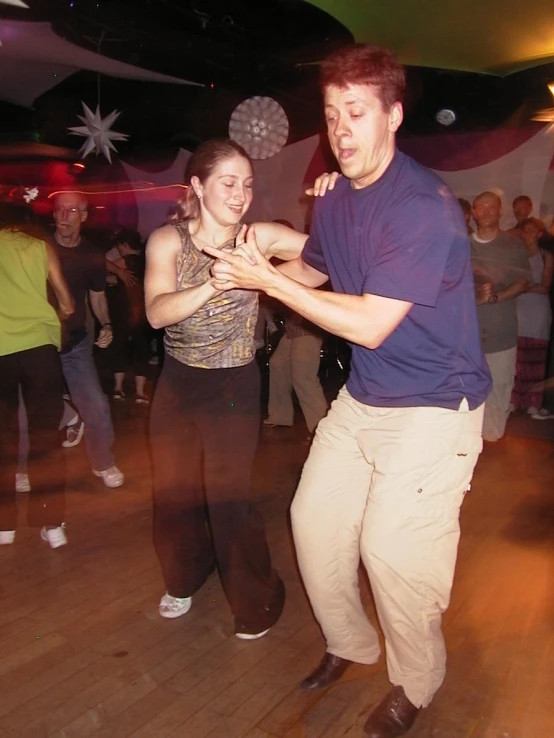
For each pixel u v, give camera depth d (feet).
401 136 22.61
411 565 7.22
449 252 6.88
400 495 7.24
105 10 15.88
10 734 7.75
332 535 7.97
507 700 8.39
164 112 23.44
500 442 19.56
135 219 27.17
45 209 23.76
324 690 8.54
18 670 8.89
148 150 25.91
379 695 8.47
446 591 7.52
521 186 22.24
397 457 7.29
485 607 10.50
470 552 12.35
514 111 21.29
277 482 16.12
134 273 23.52
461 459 7.34
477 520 13.85
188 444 9.51
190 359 8.87
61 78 20.95
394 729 7.67
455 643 9.55
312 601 8.32
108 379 27.91
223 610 10.45
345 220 7.44
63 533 12.54
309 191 7.90
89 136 21.31
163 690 8.57
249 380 9.07
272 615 9.64
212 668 9.02
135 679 8.76
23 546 12.48
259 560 9.39
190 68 19.35
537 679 8.79
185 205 8.82
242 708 8.25
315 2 15.43
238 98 22.08
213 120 23.00
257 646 9.52
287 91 21.72
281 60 19.42
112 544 12.62
